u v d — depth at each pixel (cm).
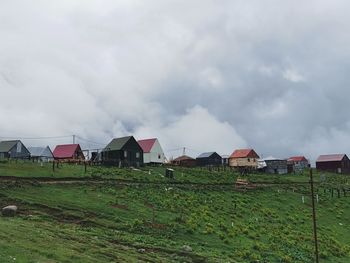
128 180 8225
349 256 6216
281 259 5200
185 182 9256
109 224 5206
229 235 5847
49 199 5791
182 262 4091
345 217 8919
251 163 15488
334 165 16850
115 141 11931
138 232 5147
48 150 12250
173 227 5609
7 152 11538
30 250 3117
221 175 11481
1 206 5109
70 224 4869
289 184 11400
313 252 5909
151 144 13275
